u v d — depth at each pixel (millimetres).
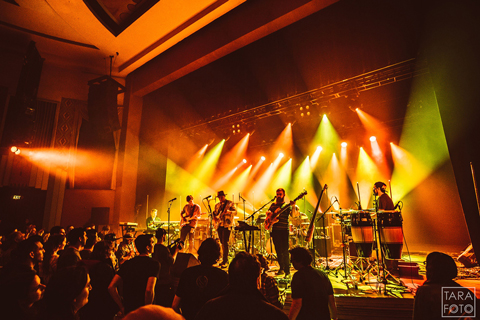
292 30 9953
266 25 8812
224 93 11883
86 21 10062
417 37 7559
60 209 11766
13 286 2502
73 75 12891
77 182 12219
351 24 8891
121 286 3744
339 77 9141
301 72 10008
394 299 4215
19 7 9672
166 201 13016
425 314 2104
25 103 10344
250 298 1531
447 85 6191
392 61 8219
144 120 13398
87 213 12062
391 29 8234
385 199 5496
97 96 11984
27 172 11344
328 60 9422
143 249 3115
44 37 11031
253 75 11180
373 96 9945
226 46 9789
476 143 5609
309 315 2535
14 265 2656
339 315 4277
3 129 11133
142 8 9422
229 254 8867
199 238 9805
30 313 2555
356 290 4715
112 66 12906
